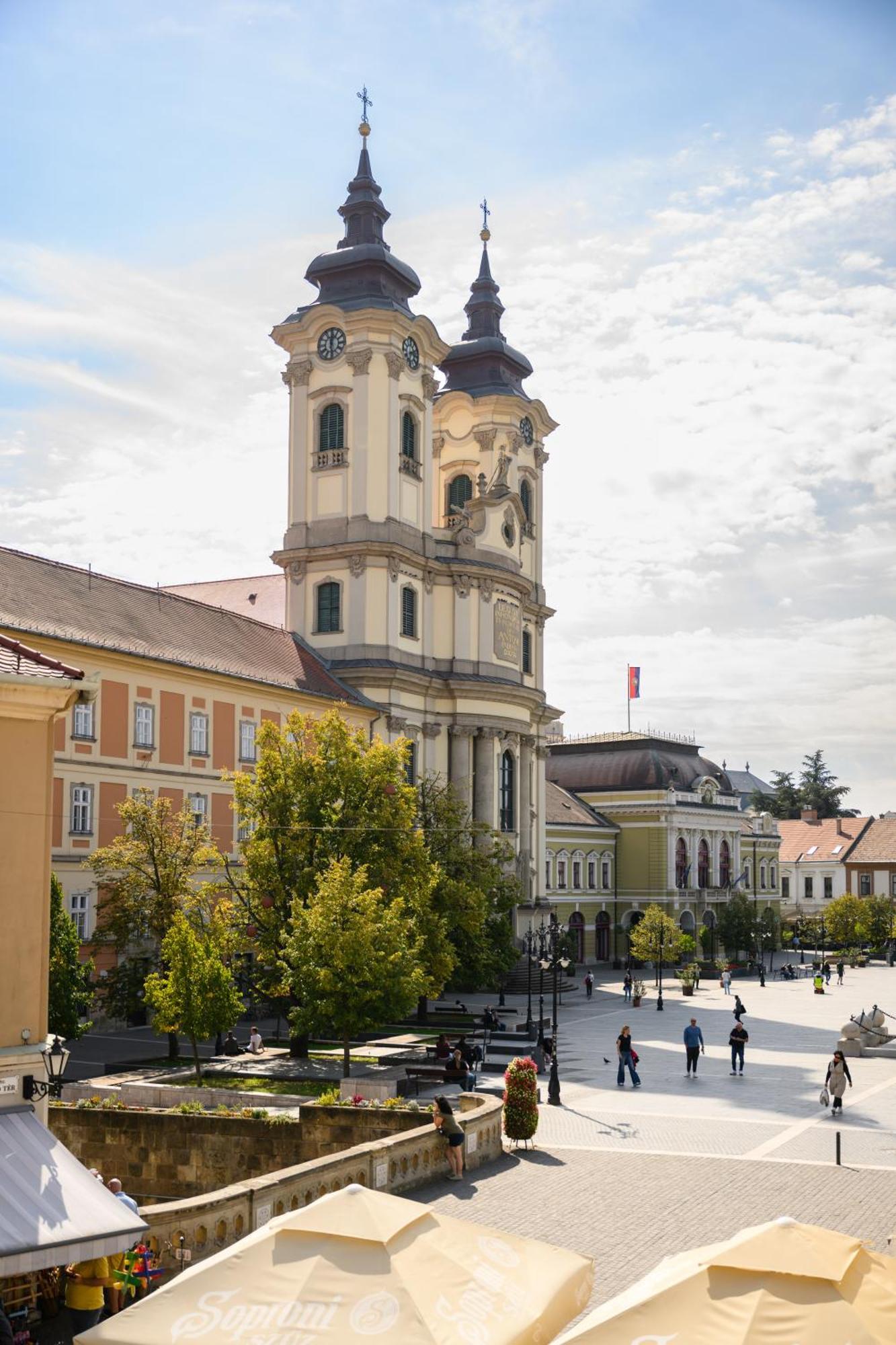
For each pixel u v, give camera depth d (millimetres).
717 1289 11578
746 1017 70125
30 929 21016
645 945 101688
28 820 21109
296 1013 43156
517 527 95938
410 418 86500
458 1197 27688
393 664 81375
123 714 60344
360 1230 12930
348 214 87688
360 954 42375
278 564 85000
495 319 103375
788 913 169750
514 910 86875
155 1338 11781
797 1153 32625
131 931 50969
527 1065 33062
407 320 84000
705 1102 41000
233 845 67188
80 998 44969
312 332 84375
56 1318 20859
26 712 21062
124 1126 32375
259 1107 38219
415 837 51594
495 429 98625
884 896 156250
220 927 47312
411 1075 43688
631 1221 25719
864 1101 41156
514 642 93500
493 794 89438
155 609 68562
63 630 57562
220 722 67062
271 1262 12695
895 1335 11117
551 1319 12648
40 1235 17406
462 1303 12312
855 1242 12320
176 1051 48469
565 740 135250
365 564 82188
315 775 50125
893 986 97812
